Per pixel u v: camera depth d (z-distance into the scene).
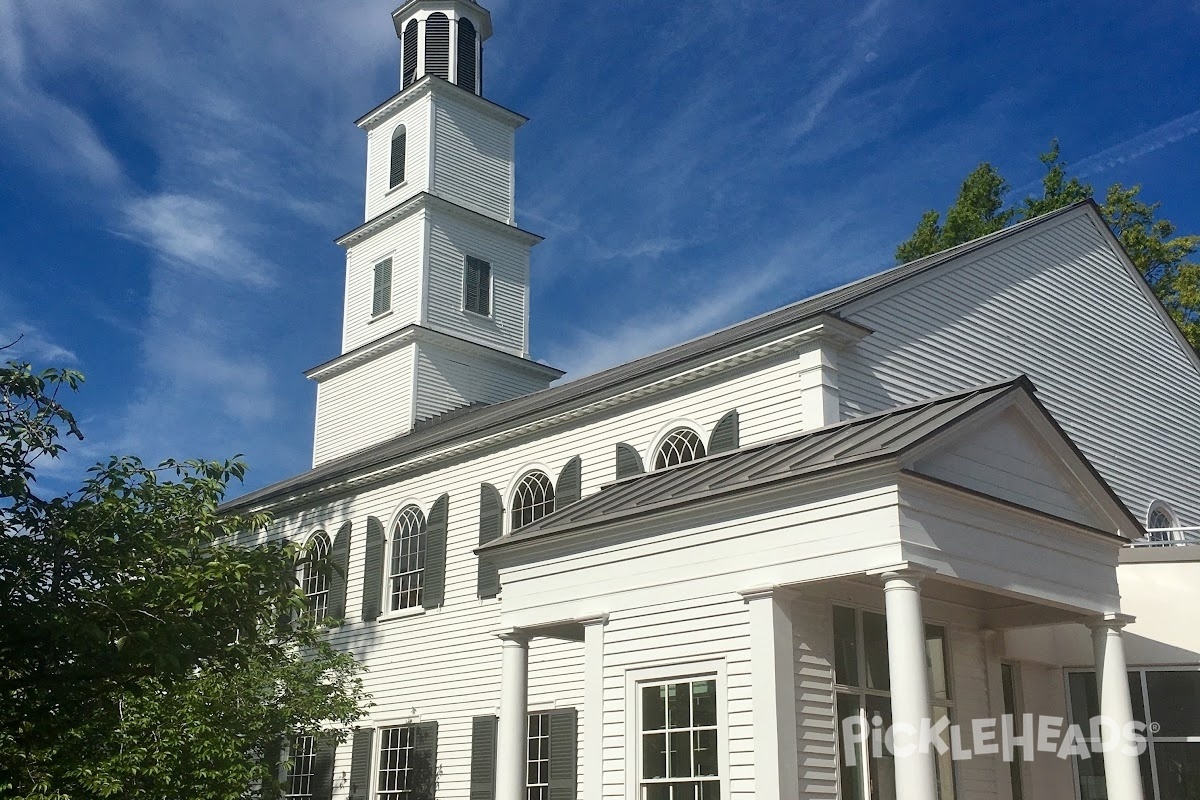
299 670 22.33
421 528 26.05
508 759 14.71
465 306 34.81
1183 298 38.16
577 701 20.89
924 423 12.77
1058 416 22.84
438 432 28.02
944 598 14.83
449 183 35.28
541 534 14.93
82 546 10.91
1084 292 24.52
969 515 12.48
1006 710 15.96
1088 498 14.53
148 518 11.66
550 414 22.97
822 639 12.80
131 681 11.36
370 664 26.03
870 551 11.79
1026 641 16.33
